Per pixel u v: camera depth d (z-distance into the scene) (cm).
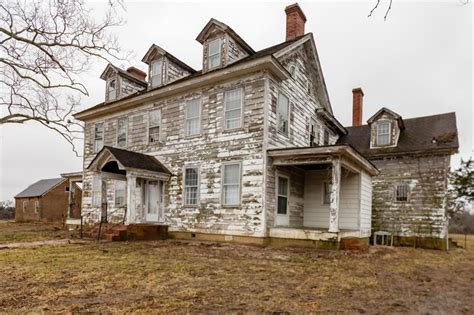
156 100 1591
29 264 735
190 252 973
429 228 1664
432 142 1733
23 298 471
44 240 1266
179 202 1424
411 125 1981
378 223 1800
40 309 420
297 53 1523
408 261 986
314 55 1608
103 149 1417
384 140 1889
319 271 721
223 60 1356
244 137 1257
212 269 707
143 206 1552
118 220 1648
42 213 3800
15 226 2498
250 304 459
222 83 1353
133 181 1333
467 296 557
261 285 575
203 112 1401
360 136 2103
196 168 1392
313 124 1709
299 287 570
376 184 1841
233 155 1280
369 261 908
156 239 1377
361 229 1334
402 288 600
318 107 1786
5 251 939
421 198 1708
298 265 787
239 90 1300
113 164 1455
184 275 640
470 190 1961
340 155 1102
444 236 1619
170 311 420
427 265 928
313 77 1706
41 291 509
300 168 1473
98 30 1100
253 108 1248
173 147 1488
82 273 643
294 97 1473
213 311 425
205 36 1439
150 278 608
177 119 1494
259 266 760
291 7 1619
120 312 411
